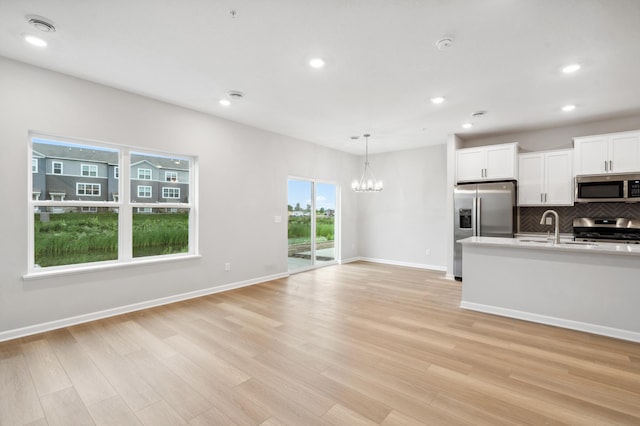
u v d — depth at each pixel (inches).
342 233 272.2
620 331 113.7
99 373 87.4
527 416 69.4
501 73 117.5
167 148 151.8
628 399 75.7
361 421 67.9
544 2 76.7
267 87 132.5
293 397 76.7
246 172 189.3
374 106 155.2
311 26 88.8
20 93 111.7
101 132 130.6
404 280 205.5
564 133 189.8
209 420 68.3
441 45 97.5
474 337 113.3
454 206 207.9
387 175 271.7
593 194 168.6
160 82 128.4
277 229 210.1
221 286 176.2
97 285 130.5
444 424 66.9
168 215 157.8
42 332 116.0
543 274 128.9
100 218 135.9
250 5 79.4
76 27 90.1
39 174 120.9
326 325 124.4
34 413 70.5
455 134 210.1
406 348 104.0
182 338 111.3
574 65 110.4
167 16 84.4
